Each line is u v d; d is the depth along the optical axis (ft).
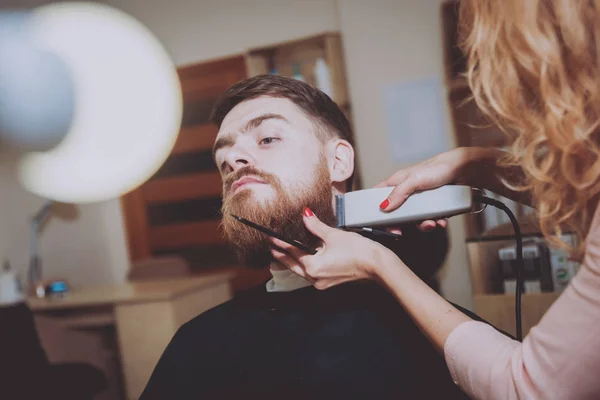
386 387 2.78
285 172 2.95
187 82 13.43
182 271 10.89
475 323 2.14
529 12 1.82
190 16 13.20
